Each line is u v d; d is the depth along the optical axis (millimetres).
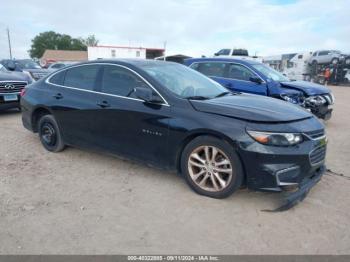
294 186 3492
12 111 9555
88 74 4891
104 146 4660
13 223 3301
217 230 3229
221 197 3768
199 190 3896
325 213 3568
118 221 3371
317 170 3928
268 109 3783
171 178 4438
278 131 3426
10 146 5812
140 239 3072
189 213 3535
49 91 5293
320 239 3100
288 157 3406
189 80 4645
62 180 4359
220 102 3938
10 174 4523
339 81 28844
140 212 3553
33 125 5652
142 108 4141
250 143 3432
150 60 4980
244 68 8148
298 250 2939
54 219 3391
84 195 3939
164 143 3998
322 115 8023
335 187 4238
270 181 3430
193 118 3762
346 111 11477
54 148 5414
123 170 4719
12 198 3824
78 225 3289
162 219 3416
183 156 3934
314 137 3666
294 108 4062
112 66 4629
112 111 4410
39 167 4805
